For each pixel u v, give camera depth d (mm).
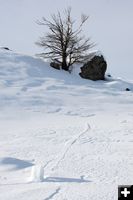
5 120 18703
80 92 27469
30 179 8328
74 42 34750
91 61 34281
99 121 18500
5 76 28562
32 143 12891
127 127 16500
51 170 9242
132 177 8633
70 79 31281
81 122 18141
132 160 10328
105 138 13852
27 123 17859
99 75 34219
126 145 12562
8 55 33625
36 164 9836
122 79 38219
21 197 7227
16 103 22578
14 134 14781
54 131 15375
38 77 29859
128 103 25609
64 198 7199
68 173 8969
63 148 12008
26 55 35344
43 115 20359
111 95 27594
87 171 9164
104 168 9453
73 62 34812
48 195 7332
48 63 34812
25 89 26141
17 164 9602
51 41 35156
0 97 23438
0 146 12391
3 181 8281
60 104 23406
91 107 23312
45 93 25750
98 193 7473
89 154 11117
